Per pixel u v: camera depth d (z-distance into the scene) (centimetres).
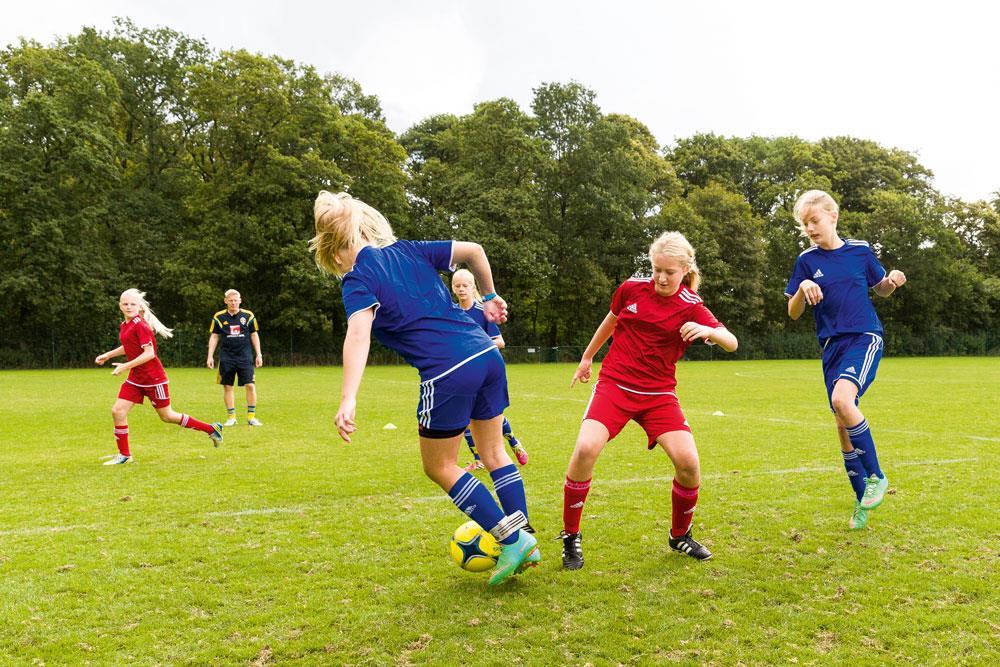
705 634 288
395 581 353
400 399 1432
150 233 3544
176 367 3203
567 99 4134
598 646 278
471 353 319
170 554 395
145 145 3741
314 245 326
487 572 365
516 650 275
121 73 3538
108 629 298
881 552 389
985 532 424
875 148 5856
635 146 4734
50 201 3102
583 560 378
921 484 558
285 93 3491
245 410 1222
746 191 5606
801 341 4597
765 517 465
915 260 4903
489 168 3984
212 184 3497
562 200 4259
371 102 4238
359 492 553
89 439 869
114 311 3272
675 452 373
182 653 276
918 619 299
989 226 5525
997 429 906
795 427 943
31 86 3366
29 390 1692
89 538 426
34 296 3053
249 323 1016
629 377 384
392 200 3697
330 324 3725
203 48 3816
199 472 639
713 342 362
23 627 300
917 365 3180
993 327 5338
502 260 3816
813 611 310
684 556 388
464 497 324
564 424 1006
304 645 281
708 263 4303
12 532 439
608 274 4416
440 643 282
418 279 325
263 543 416
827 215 461
